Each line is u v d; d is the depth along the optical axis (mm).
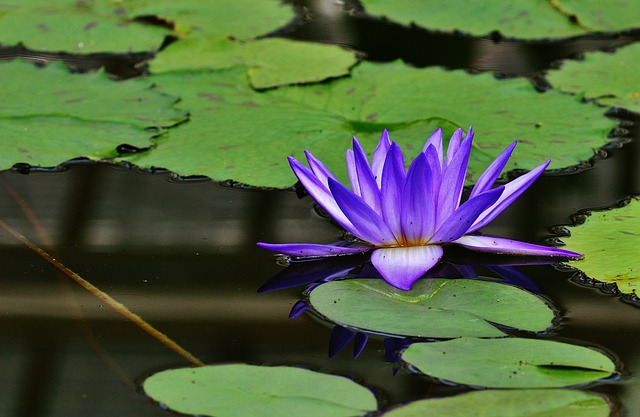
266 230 3740
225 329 2965
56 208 3922
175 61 5625
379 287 3143
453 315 2918
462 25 6516
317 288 3131
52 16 6371
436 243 3412
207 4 6723
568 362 2578
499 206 3480
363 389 2463
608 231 3510
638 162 4297
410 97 5004
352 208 3303
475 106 4863
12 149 4262
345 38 6273
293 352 2797
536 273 3297
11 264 3432
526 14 6586
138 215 3865
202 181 4246
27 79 5117
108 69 5551
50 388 2623
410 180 3182
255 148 4352
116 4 6633
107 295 3215
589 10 6555
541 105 4875
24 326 2994
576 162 4219
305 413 2334
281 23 6508
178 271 3393
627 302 3078
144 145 4371
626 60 5609
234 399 2406
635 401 2438
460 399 2404
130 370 2723
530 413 2334
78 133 4484
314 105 4906
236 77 5359
